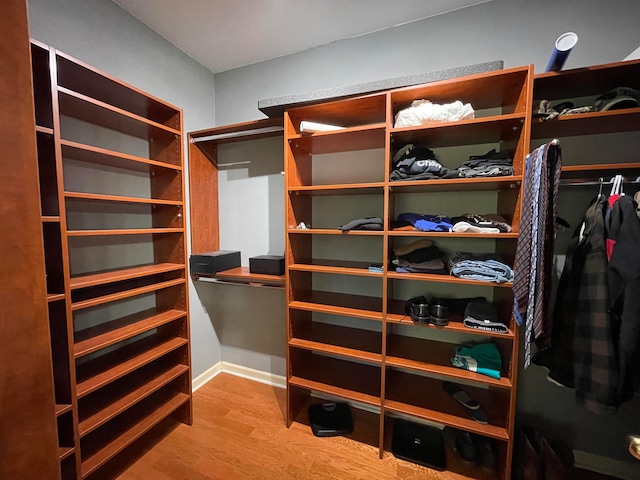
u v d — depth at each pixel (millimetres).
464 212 1500
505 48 1360
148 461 1379
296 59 1812
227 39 1694
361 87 1297
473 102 1363
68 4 1230
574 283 1045
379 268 1426
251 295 2094
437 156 1532
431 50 1488
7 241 520
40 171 998
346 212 1753
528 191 1010
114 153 1212
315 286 1866
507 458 1183
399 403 1397
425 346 1534
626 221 920
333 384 1572
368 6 1400
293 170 1580
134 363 1340
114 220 1482
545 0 1283
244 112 2004
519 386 1417
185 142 1871
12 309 529
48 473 585
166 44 1707
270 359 2072
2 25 512
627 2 1180
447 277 1233
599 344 949
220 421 1671
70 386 1051
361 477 1297
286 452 1438
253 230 2064
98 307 1419
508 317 1216
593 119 1063
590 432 1334
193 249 1931
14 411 532
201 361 2064
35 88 984
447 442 1500
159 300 1699
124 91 1304
